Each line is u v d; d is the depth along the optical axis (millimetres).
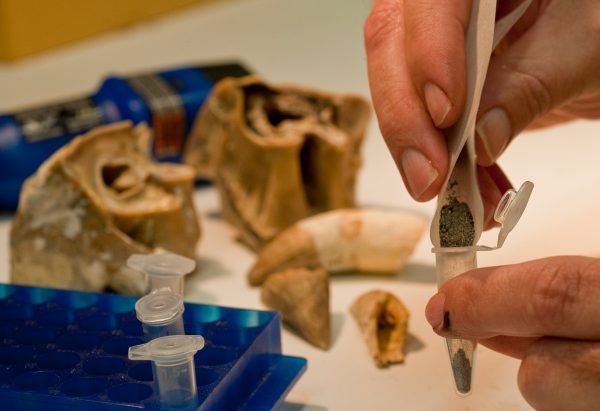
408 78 334
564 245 467
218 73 593
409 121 329
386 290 448
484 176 367
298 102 516
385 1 348
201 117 524
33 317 389
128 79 572
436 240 319
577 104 425
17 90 751
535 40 355
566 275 301
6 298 403
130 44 857
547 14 357
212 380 341
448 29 322
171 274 364
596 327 300
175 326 348
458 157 321
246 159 492
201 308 383
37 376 349
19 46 819
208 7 960
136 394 339
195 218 474
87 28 864
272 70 748
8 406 339
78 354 363
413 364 391
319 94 514
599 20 354
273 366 368
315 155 498
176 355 319
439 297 317
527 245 470
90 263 436
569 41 354
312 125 499
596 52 355
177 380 326
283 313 420
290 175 483
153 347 322
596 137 583
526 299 304
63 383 344
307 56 777
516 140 586
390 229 451
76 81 764
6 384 345
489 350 393
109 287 442
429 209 526
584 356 305
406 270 466
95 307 394
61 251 437
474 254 327
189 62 787
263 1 965
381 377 384
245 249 499
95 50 847
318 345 405
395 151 333
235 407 345
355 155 510
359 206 532
